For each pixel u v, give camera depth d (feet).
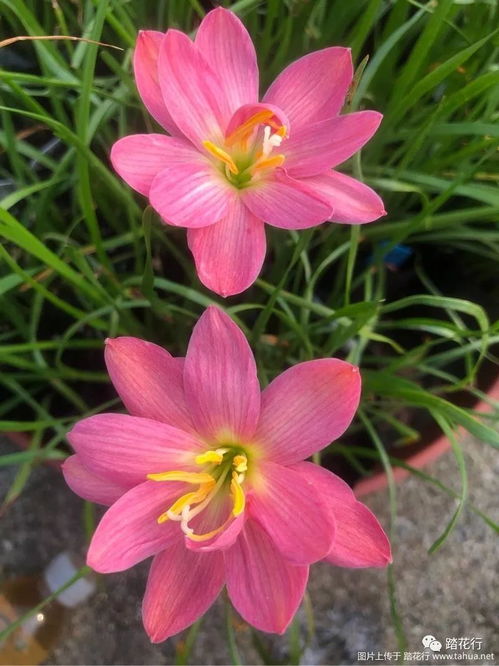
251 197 0.38
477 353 0.56
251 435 0.35
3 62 0.57
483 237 0.51
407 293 0.60
